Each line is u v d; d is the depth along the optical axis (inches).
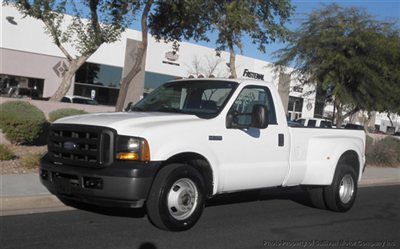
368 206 428.1
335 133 381.1
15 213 304.2
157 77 1519.4
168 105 320.8
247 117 309.3
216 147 288.7
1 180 368.5
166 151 262.8
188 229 286.8
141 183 252.2
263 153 316.8
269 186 328.5
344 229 325.4
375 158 809.5
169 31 678.5
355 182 386.0
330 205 373.7
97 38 639.8
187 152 273.6
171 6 609.6
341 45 813.2
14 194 325.4
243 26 624.4
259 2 661.3
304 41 855.7
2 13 1221.7
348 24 817.5
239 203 393.1
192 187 277.4
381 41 792.3
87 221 294.0
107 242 253.1
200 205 281.4
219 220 322.3
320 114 1958.7
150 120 273.9
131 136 257.1
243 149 303.9
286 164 333.1
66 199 331.0
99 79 1401.3
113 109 780.0
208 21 657.0
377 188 579.2
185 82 333.1
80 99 1146.7
